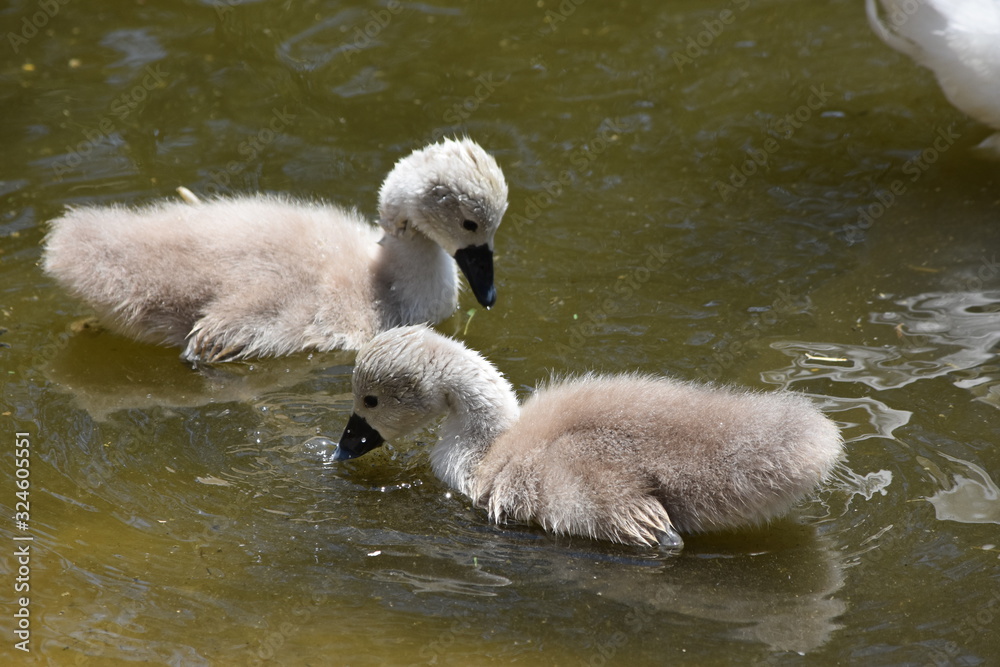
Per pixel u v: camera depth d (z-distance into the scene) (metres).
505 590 8.34
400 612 8.14
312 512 9.23
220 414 10.48
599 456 8.98
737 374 10.65
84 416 10.38
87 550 8.71
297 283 11.50
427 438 10.32
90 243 11.40
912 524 8.79
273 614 8.12
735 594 8.26
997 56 13.10
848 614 8.00
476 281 11.71
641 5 17.14
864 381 10.45
